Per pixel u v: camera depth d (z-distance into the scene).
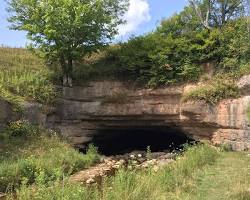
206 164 18.38
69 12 27.62
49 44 28.20
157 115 28.58
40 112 26.72
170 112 28.06
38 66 31.72
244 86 24.89
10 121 24.38
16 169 16.73
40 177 12.91
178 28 30.78
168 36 29.39
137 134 33.19
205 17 30.67
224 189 13.12
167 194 12.12
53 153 22.45
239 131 24.47
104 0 29.11
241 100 24.66
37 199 11.13
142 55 29.08
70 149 24.52
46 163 18.66
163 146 34.88
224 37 27.86
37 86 27.50
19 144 22.94
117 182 12.06
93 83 29.38
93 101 29.25
